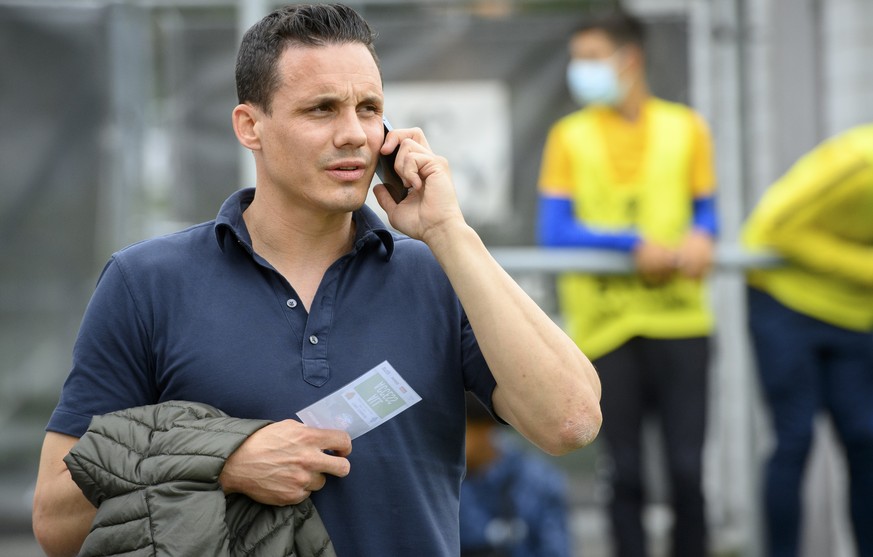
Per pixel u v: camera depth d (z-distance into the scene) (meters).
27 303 13.23
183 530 5.18
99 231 13.19
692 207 12.05
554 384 5.52
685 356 11.49
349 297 5.68
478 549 11.23
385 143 5.79
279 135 5.52
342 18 5.59
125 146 13.14
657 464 14.65
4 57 13.05
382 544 5.55
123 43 13.13
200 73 13.64
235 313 5.59
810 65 13.91
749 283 12.11
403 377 5.61
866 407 11.83
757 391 12.36
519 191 13.67
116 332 5.62
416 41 13.64
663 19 13.93
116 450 5.36
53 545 5.78
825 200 11.41
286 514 5.41
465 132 13.67
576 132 11.96
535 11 13.63
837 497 13.68
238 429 5.35
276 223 5.73
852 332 11.78
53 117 13.12
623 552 11.22
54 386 13.37
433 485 5.68
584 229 11.61
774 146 14.26
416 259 5.87
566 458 14.88
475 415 11.08
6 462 13.45
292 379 5.52
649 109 12.08
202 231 5.80
